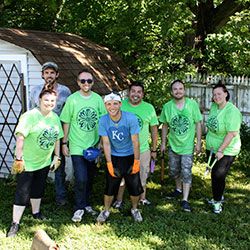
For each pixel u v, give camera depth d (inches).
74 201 241.4
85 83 208.7
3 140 295.3
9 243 186.7
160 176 295.6
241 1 400.8
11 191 260.1
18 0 541.0
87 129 211.3
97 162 226.7
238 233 201.2
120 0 446.0
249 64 446.6
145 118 218.8
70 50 332.5
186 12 356.8
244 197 255.8
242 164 325.4
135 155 199.3
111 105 190.9
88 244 187.5
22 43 273.0
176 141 229.5
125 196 249.3
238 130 215.0
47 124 189.8
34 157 193.3
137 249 183.2
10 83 286.4
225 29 421.1
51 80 217.8
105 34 470.6
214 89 216.5
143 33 406.6
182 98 225.9
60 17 562.6
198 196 255.1
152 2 365.1
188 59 442.3
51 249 98.3
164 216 220.4
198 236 197.0
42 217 214.8
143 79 376.2
